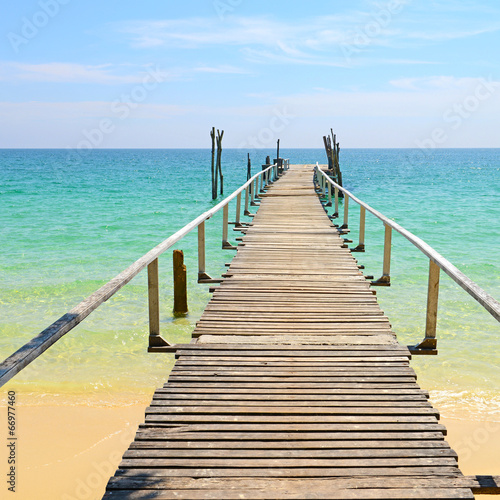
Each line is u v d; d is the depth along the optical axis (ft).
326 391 11.25
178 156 573.74
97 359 21.21
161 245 14.61
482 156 609.83
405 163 371.76
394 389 11.35
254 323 15.80
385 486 8.06
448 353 21.71
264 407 10.50
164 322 25.17
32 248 47.75
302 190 61.11
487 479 8.25
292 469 8.50
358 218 71.00
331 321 16.03
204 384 11.59
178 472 8.41
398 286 32.58
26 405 17.38
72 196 107.34
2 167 270.05
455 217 73.51
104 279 34.63
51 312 27.45
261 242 29.66
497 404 17.46
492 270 37.45
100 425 16.16
